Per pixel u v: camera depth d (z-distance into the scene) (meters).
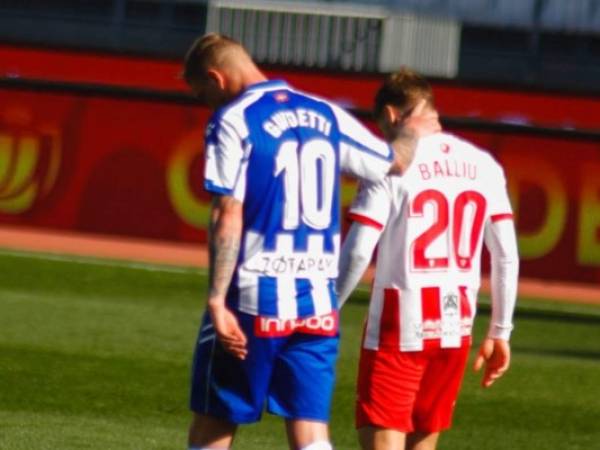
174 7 106.00
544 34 105.25
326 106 19.58
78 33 105.69
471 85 91.38
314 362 19.25
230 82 19.36
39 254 67.88
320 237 19.17
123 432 31.44
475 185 21.17
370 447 21.11
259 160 18.77
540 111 91.00
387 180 20.48
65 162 76.06
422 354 21.00
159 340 45.06
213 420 19.39
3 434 30.36
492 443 32.59
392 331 20.95
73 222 75.88
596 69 104.25
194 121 74.56
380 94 21.39
